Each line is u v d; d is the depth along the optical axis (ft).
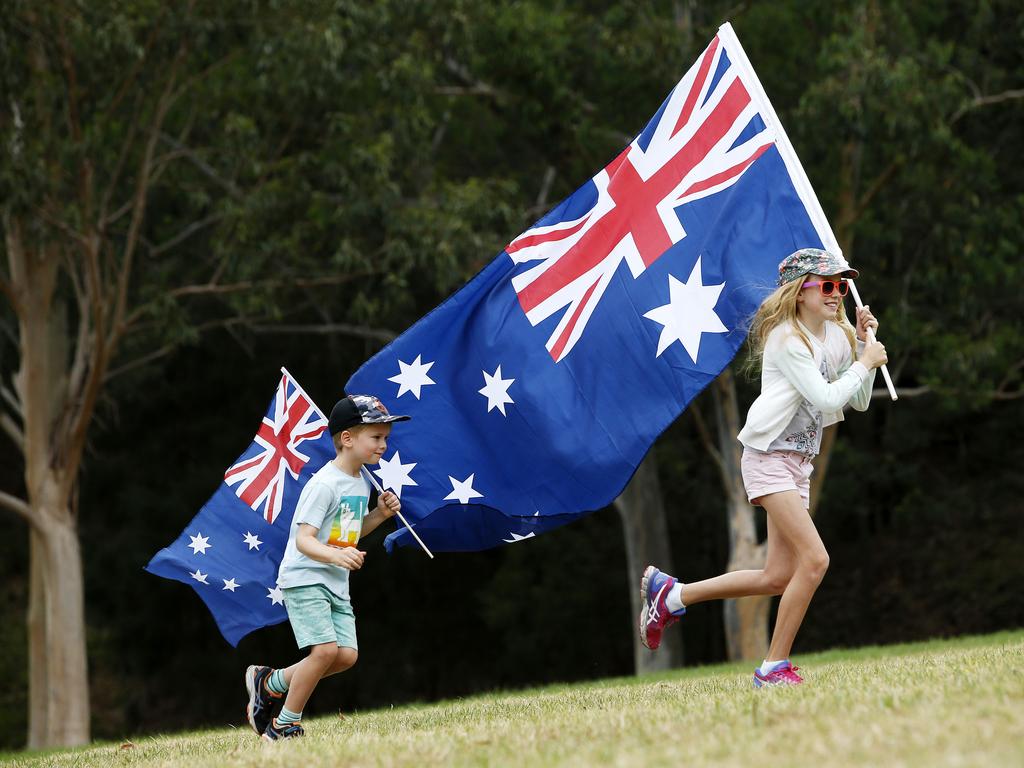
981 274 252.01
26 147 210.79
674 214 87.76
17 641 376.07
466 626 391.86
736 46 88.79
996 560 361.71
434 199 252.21
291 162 246.06
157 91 231.09
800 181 85.76
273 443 91.25
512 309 88.63
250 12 218.38
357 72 238.48
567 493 86.84
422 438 88.38
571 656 364.58
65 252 238.68
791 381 70.90
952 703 54.08
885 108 226.38
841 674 83.41
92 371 232.53
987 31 263.49
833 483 340.80
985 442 377.91
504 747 55.52
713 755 47.50
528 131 255.70
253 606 90.43
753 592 76.38
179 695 388.57
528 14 240.73
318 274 254.27
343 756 57.82
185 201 274.98
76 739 239.71
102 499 387.14
